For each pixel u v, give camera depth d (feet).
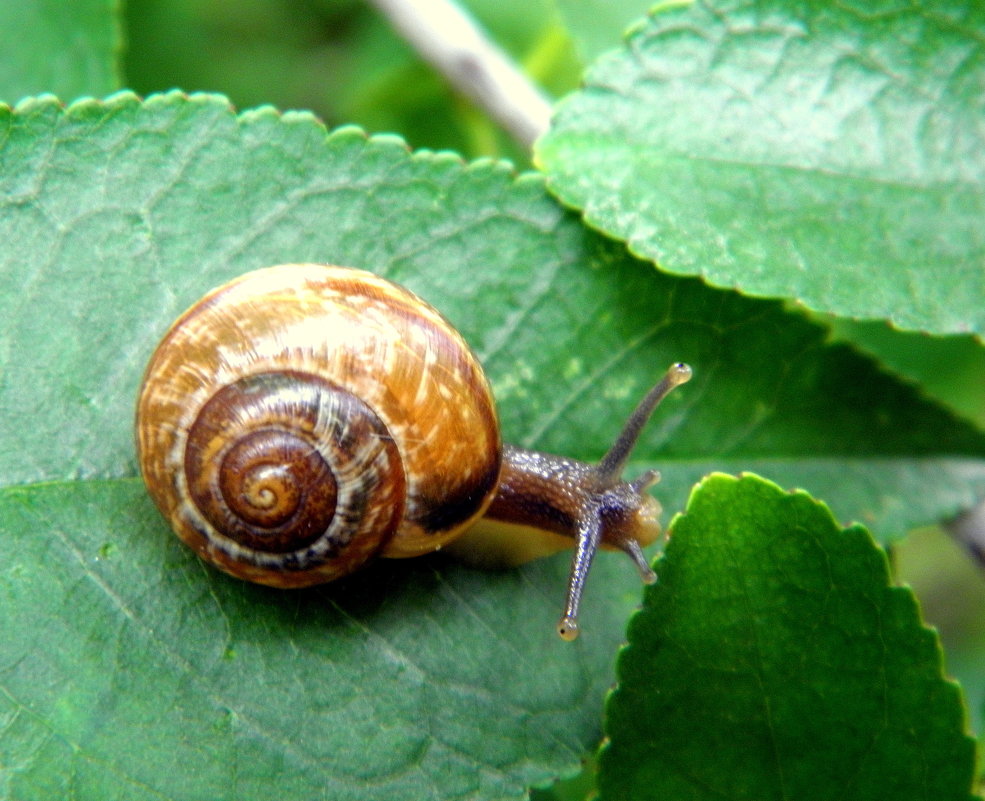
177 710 0.31
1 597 0.31
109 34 0.37
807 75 0.34
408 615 0.33
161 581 0.32
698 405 0.34
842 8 0.34
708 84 0.33
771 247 0.33
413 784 0.32
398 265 0.33
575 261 0.34
